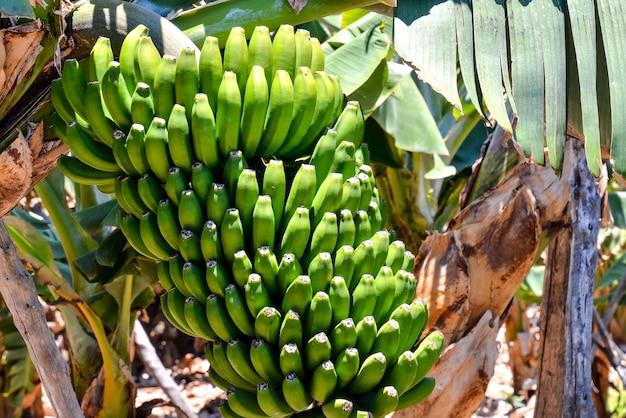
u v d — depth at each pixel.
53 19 1.87
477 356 2.41
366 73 2.38
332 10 1.98
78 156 1.84
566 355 2.44
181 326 1.85
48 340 1.98
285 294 1.71
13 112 1.90
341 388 1.71
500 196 2.41
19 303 1.95
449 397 2.39
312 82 1.81
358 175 1.82
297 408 1.71
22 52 1.81
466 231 2.42
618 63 1.99
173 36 1.88
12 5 1.70
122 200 1.84
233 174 1.75
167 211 1.76
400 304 1.78
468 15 1.97
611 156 1.96
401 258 1.82
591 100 1.96
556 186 2.39
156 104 1.78
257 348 1.70
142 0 2.05
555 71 1.96
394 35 1.95
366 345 1.71
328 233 1.74
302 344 1.71
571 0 2.00
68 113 1.85
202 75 1.78
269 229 1.74
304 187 1.76
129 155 1.77
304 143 1.86
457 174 3.91
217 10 1.98
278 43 1.84
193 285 1.75
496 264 2.39
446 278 2.41
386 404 1.69
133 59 1.81
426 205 3.61
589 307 2.44
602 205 2.61
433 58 1.93
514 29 1.97
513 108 1.94
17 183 1.91
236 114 1.76
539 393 2.56
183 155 1.76
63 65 1.91
